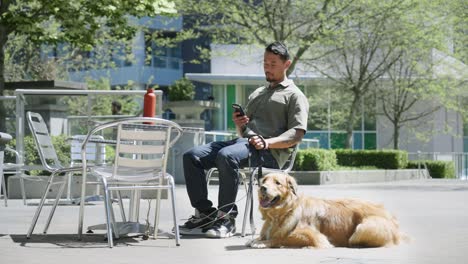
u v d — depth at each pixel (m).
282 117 7.30
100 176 6.51
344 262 5.31
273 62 7.32
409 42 29.59
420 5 26.95
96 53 34.50
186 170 7.27
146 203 12.08
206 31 28.69
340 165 29.19
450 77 33.00
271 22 25.45
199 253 5.89
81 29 17.16
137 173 6.67
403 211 10.66
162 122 6.53
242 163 7.11
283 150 7.22
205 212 7.27
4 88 18.22
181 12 26.83
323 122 37.19
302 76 35.00
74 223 8.63
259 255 5.68
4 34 17.34
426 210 10.88
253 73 36.81
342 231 6.12
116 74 44.84
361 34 29.06
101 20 25.72
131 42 34.38
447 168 33.41
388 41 29.69
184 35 28.36
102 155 10.90
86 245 6.44
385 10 25.91
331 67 32.03
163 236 7.14
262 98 7.41
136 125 6.62
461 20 29.28
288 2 25.17
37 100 15.95
